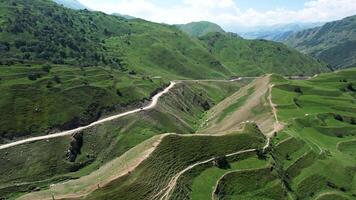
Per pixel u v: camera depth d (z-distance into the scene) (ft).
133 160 310.24
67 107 527.81
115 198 268.21
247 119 575.79
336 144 488.44
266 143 377.50
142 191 275.18
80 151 477.77
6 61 634.43
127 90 636.07
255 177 321.93
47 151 451.12
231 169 323.78
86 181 334.03
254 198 304.09
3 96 500.74
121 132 530.68
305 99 631.15
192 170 305.94
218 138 350.23
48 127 489.26
